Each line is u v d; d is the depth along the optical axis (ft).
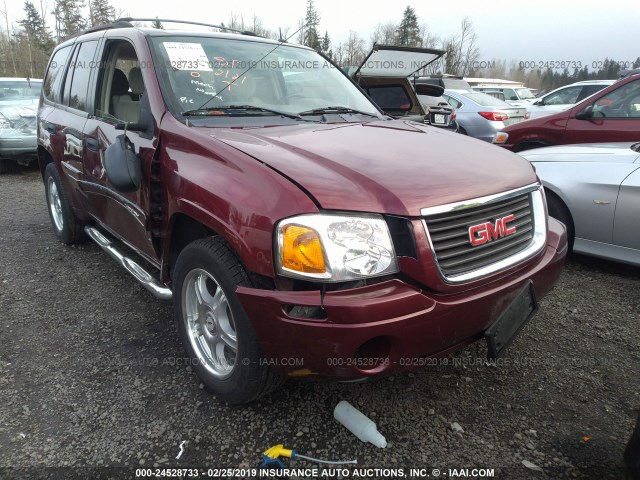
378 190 6.89
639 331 10.71
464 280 6.97
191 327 8.77
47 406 8.32
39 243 16.47
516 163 9.00
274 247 6.61
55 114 14.40
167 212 8.79
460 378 9.12
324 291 6.44
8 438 7.59
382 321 6.36
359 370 6.61
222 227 7.22
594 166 13.46
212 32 11.60
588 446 7.47
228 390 7.90
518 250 8.01
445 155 8.43
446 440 7.60
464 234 7.16
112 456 7.27
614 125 19.72
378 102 25.08
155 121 9.27
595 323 11.05
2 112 28.48
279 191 6.77
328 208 6.55
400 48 21.70
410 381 9.03
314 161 7.49
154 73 9.80
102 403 8.39
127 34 11.09
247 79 10.70
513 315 7.70
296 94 11.37
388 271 6.65
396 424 7.94
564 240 9.28
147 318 11.31
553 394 8.66
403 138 9.32
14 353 9.87
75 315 11.45
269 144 8.13
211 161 7.87
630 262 12.87
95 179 11.74
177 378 9.08
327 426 7.88
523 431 7.78
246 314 6.98
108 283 13.19
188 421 7.98
